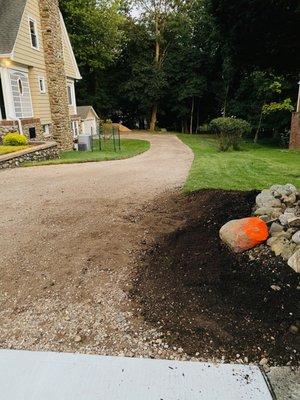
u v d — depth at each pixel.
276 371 1.95
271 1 3.09
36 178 7.47
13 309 2.61
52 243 3.75
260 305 2.47
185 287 2.78
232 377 1.92
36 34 13.13
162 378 1.93
